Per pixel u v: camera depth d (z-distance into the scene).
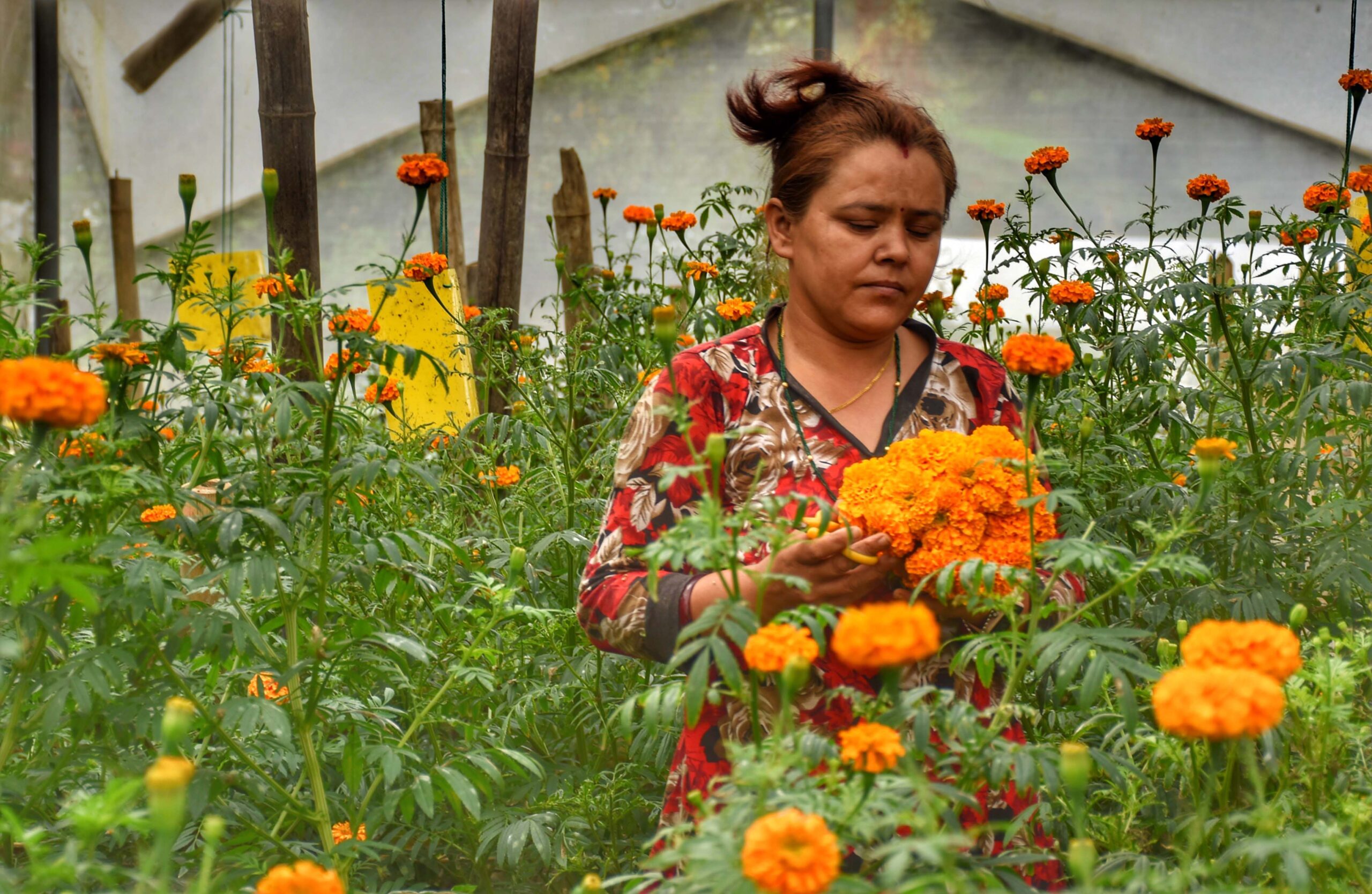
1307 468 2.43
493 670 2.50
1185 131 5.93
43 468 1.65
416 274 3.03
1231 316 2.94
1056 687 1.30
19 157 6.40
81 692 1.60
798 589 1.42
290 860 1.92
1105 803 2.14
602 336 3.45
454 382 3.67
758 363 1.65
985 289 3.33
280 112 3.58
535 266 6.32
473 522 3.29
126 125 6.57
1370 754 1.64
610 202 6.20
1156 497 2.55
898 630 1.04
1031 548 1.35
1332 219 2.94
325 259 6.27
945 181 1.67
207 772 1.74
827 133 1.59
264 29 3.56
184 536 1.84
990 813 1.55
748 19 6.14
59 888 1.47
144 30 6.50
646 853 1.71
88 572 1.14
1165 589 2.48
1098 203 6.00
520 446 2.95
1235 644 1.08
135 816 1.09
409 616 2.69
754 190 3.99
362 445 2.18
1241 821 1.42
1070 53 5.98
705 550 1.25
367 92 6.24
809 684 1.55
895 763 1.09
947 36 6.06
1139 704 1.97
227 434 2.32
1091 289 2.91
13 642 1.41
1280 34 5.82
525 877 2.46
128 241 6.58
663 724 1.63
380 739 2.03
